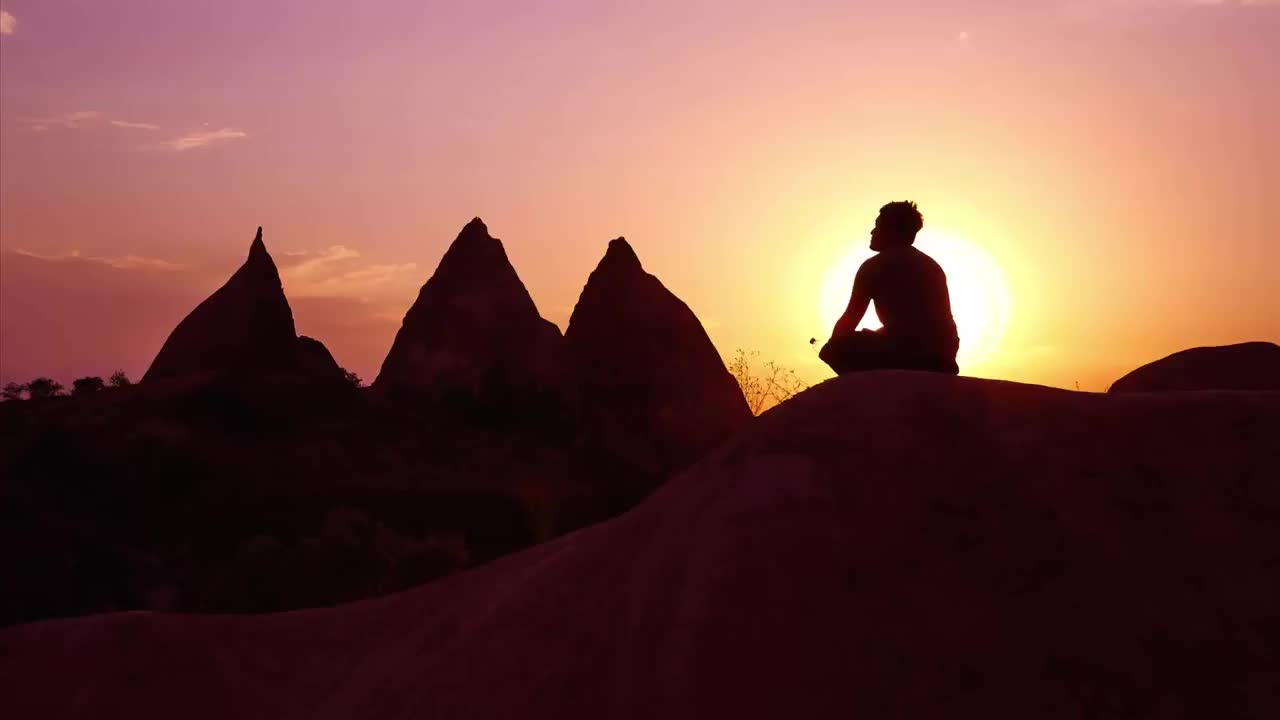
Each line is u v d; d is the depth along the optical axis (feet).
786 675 8.20
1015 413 9.70
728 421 109.19
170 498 78.02
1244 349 20.63
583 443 106.52
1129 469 8.97
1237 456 8.89
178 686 13.52
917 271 15.35
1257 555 8.21
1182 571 8.23
